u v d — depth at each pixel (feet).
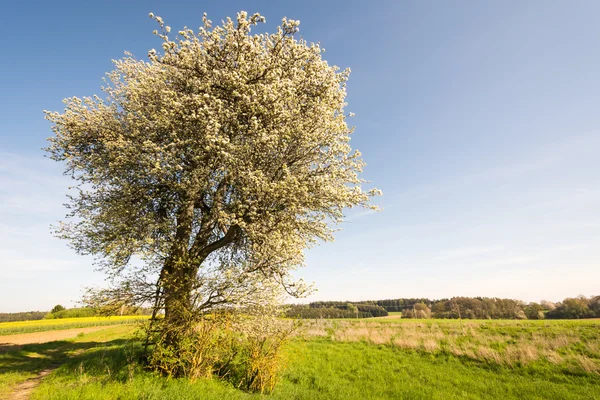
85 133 47.09
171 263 39.24
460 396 40.57
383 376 50.06
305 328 42.29
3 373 37.81
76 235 45.19
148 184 44.24
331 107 49.78
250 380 36.73
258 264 42.39
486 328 98.53
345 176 48.34
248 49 45.03
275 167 45.14
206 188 42.29
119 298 38.73
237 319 38.19
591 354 58.08
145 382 30.73
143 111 46.62
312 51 49.98
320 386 41.60
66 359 52.70
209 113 39.40
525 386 44.11
